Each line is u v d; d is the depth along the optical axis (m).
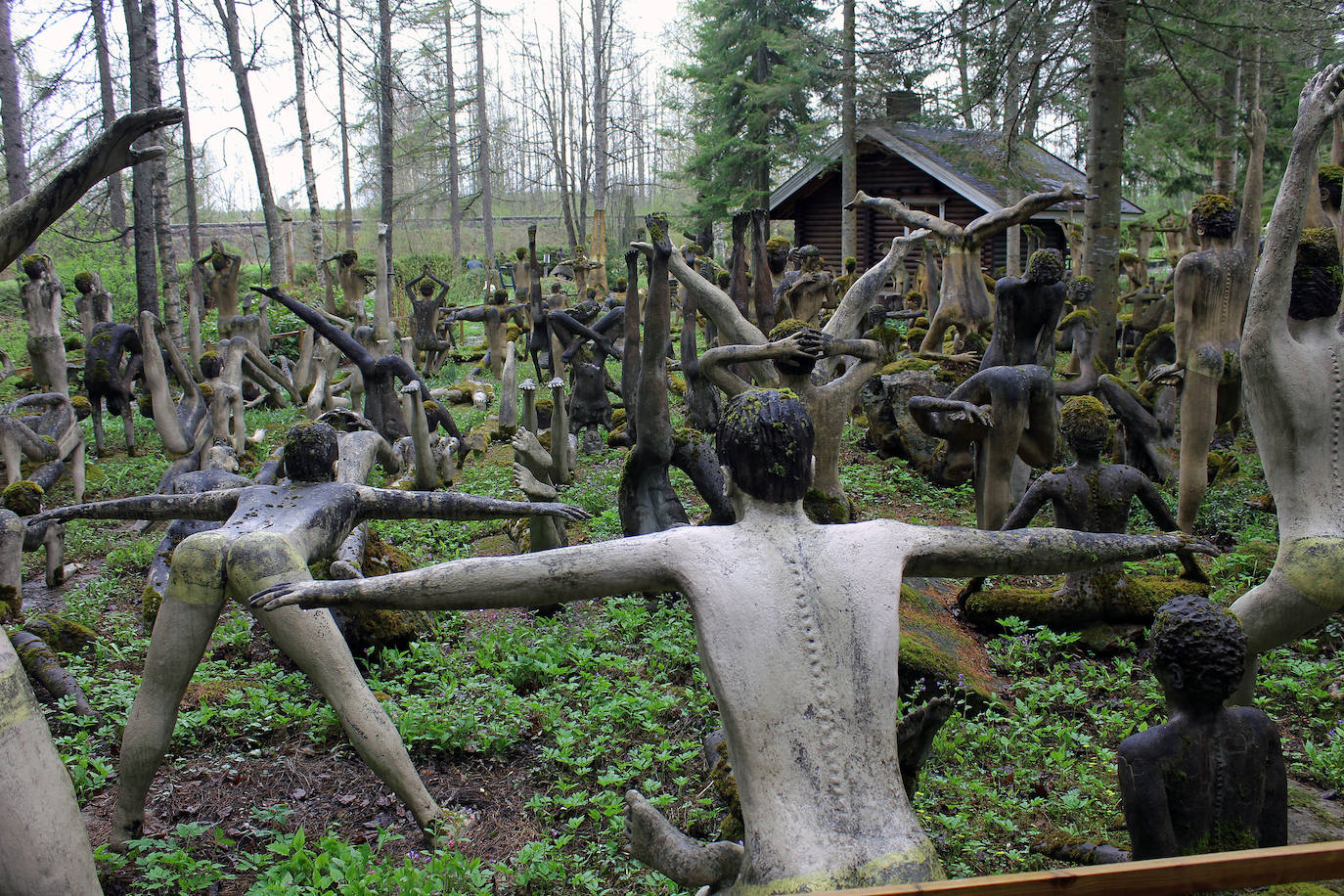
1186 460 7.82
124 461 13.38
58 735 5.63
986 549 3.03
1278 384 4.49
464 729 5.38
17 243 3.40
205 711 5.57
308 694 6.11
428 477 9.37
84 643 6.85
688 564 2.86
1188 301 8.06
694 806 4.76
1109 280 13.65
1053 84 14.88
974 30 14.49
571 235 40.62
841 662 2.76
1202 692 3.23
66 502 11.13
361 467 6.04
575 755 5.27
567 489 10.47
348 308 18.73
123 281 23.73
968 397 7.79
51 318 12.76
